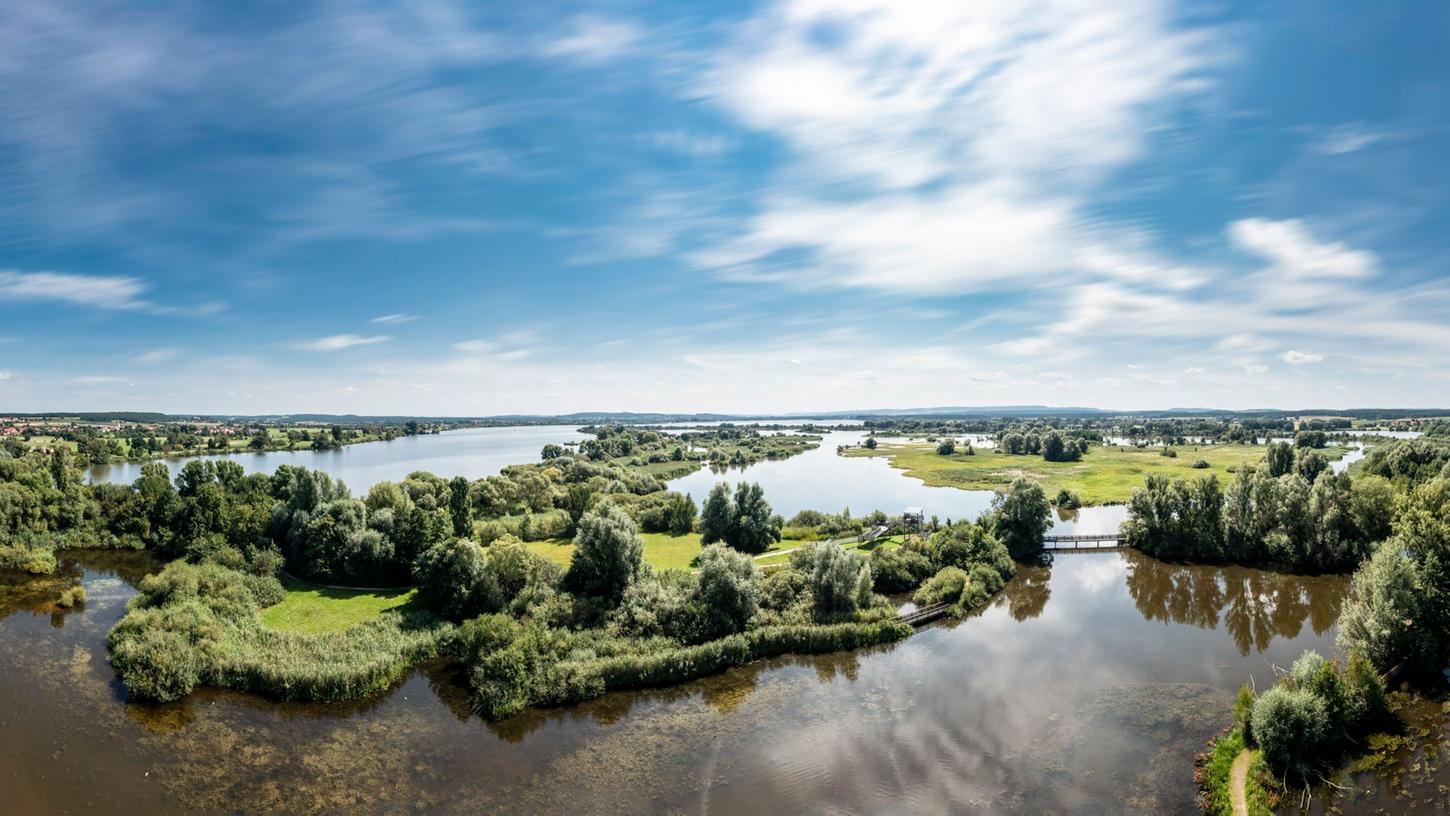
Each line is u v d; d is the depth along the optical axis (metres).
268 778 38.09
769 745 41.88
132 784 37.28
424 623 57.06
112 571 76.75
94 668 50.78
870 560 72.62
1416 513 49.97
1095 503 120.12
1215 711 44.56
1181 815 34.22
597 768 39.50
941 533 80.00
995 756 40.09
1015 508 85.12
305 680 46.91
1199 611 65.81
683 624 55.75
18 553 76.44
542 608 56.16
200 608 56.06
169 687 46.56
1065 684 49.31
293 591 66.38
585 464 146.38
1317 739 36.78
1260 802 34.09
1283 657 53.88
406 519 70.50
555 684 47.50
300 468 80.56
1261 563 80.69
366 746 41.53
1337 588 72.06
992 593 71.12
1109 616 64.44
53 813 34.75
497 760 40.25
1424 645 45.19
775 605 61.47
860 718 45.00
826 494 135.50
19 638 56.41
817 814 35.22
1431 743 38.38
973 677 50.81
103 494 94.00
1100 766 38.69
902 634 58.78
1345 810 33.56
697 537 87.88
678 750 41.41
